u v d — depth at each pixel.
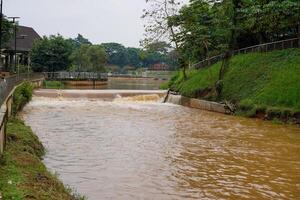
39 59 78.31
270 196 13.76
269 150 20.78
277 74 36.12
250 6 38.81
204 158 18.88
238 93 38.25
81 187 14.12
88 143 21.69
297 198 13.61
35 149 17.53
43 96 44.00
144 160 18.27
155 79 121.88
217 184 14.96
